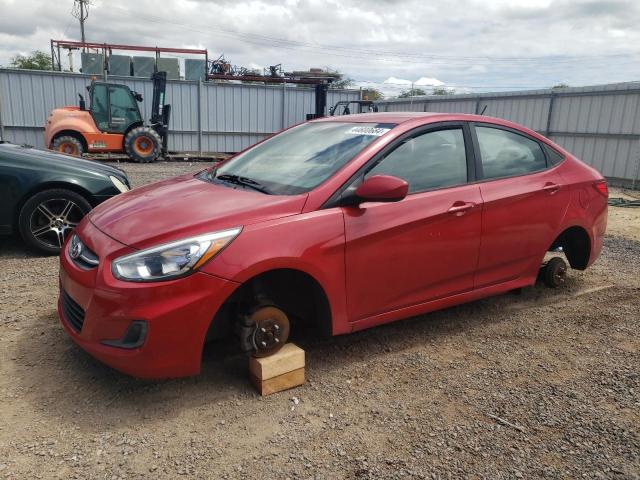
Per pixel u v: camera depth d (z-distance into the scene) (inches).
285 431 107.7
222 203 122.6
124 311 105.3
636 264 239.1
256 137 920.3
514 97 750.5
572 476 96.9
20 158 216.2
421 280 141.5
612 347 151.0
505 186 157.1
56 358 132.7
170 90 848.9
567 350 148.6
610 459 101.8
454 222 143.9
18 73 764.6
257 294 120.4
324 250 121.4
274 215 118.4
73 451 99.2
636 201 475.5
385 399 120.8
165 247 108.0
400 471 96.9
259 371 119.2
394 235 132.6
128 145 682.2
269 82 1002.7
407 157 140.7
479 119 160.2
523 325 164.9
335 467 97.5
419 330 159.0
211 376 127.0
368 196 122.0
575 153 671.1
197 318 108.0
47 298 171.6
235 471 95.6
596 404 120.9
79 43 943.7
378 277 132.4
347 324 130.5
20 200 213.0
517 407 118.9
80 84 802.8
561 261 195.2
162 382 123.3
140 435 104.6
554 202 169.0
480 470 97.8
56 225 219.5
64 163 224.2
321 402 118.6
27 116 779.4
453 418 114.0
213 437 104.9
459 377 131.8
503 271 161.3
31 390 118.5
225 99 884.6
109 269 109.0
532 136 173.0
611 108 620.4
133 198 137.4
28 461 96.0
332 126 158.4
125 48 903.7
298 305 131.4
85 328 111.3
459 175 150.1
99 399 116.1
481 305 180.4
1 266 205.2
